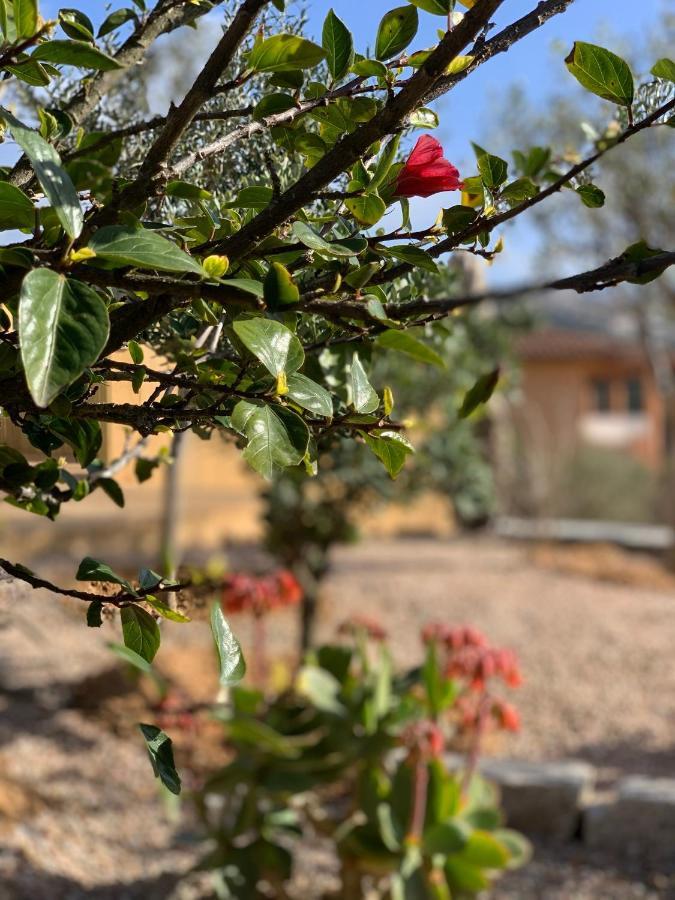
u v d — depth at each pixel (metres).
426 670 3.28
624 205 11.09
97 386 1.17
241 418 0.92
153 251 0.82
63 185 0.82
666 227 11.09
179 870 4.14
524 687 6.80
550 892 4.11
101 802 4.69
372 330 0.97
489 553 12.21
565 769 4.79
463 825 3.12
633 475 14.72
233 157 1.50
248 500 11.77
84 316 0.78
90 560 1.11
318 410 0.94
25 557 8.57
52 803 4.55
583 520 14.60
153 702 5.49
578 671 7.17
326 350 1.36
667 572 11.29
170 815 4.24
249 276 1.07
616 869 4.32
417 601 9.16
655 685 6.96
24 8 0.87
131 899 3.88
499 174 1.19
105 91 1.33
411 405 6.03
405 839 3.12
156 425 1.11
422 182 1.10
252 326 0.89
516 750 5.70
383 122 0.94
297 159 1.52
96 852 4.23
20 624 5.29
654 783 4.71
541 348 19.28
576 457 14.99
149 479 1.72
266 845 3.47
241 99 1.49
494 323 7.13
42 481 1.27
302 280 1.22
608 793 5.04
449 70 1.02
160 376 1.07
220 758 4.83
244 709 3.61
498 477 13.19
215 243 1.00
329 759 3.36
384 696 3.40
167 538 6.25
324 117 1.13
